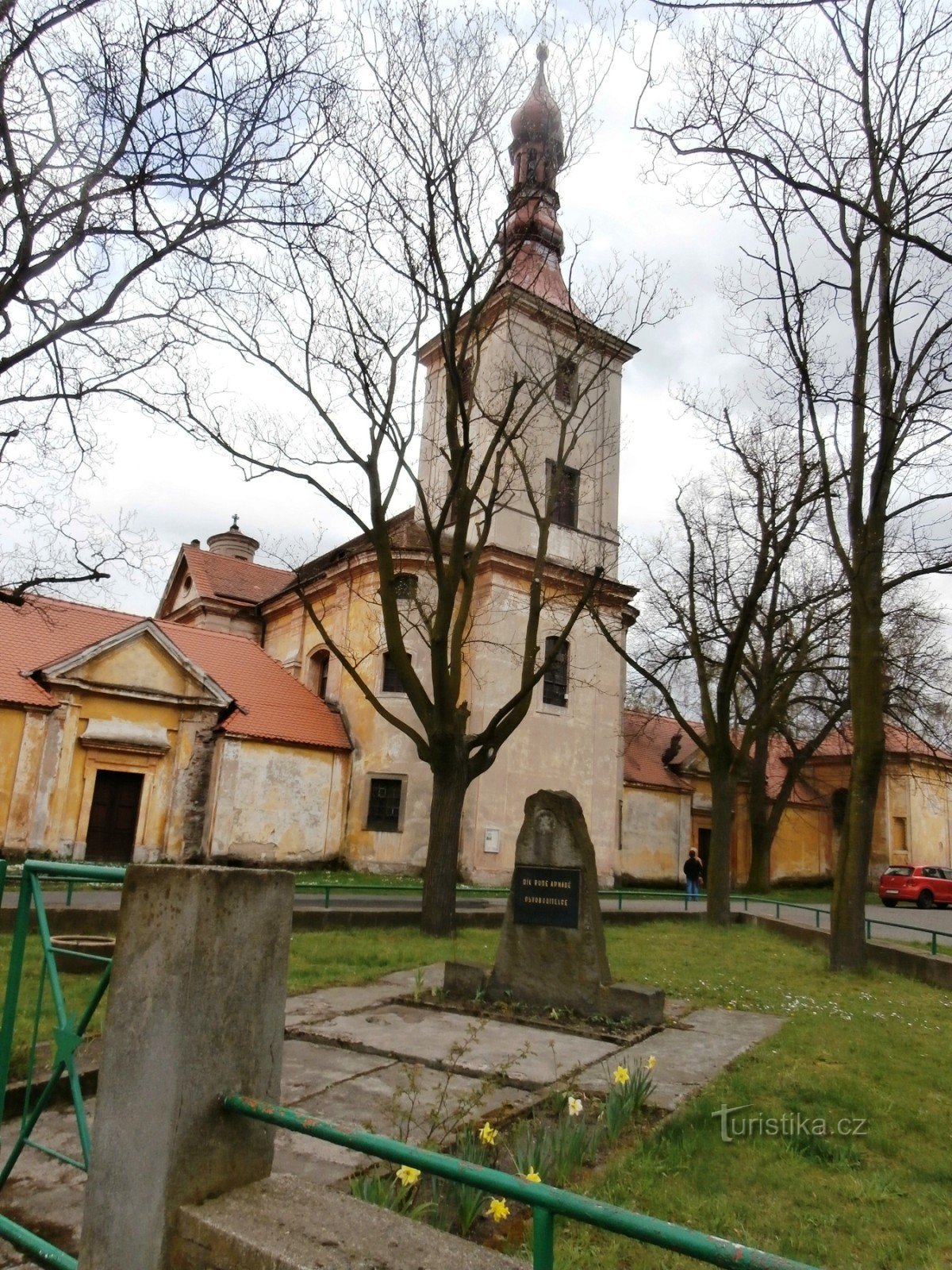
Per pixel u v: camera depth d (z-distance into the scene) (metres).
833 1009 10.26
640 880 35.12
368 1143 2.41
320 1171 4.78
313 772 28.08
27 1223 4.27
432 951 12.90
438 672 15.32
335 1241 2.48
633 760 37.41
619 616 31.55
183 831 25.38
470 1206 4.29
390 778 28.27
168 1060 2.77
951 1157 5.58
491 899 23.95
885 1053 8.15
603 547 29.00
